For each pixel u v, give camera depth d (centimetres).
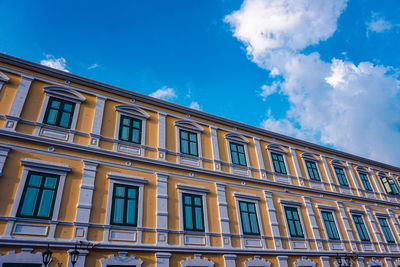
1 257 989
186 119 1788
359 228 2091
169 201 1435
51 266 1052
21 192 1121
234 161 1828
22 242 1034
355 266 1855
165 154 1581
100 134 1445
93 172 1312
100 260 1143
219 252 1409
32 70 1430
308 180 2092
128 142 1498
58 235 1112
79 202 1209
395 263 2069
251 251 1500
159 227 1330
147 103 1711
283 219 1752
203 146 1758
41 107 1356
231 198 1642
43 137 1280
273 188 1856
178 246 1322
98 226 1201
